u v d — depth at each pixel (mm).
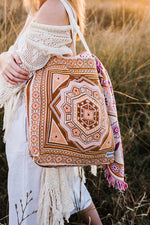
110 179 1642
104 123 1406
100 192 2090
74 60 1345
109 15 3805
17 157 1444
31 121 1304
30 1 1424
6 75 1362
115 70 2719
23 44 1343
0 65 1380
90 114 1350
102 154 1410
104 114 1415
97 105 1375
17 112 1435
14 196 1489
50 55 1321
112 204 2012
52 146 1308
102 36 2955
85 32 2900
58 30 1282
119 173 1581
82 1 1485
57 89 1309
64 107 1306
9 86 1382
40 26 1270
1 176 2176
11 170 1475
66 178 1483
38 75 1336
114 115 1563
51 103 1300
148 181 2268
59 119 1300
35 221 1496
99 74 1520
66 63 1336
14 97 1438
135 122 2695
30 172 1441
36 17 1309
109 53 2787
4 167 2225
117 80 2689
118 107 2672
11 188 1488
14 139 1454
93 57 1454
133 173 2279
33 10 1427
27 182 1447
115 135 1568
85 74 1360
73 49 1463
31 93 1314
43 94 1306
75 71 1346
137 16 3428
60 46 1303
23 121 1411
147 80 2902
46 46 1268
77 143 1330
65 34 1311
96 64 1507
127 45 3039
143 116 2781
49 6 1279
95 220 1699
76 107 1321
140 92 2811
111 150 1450
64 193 1476
